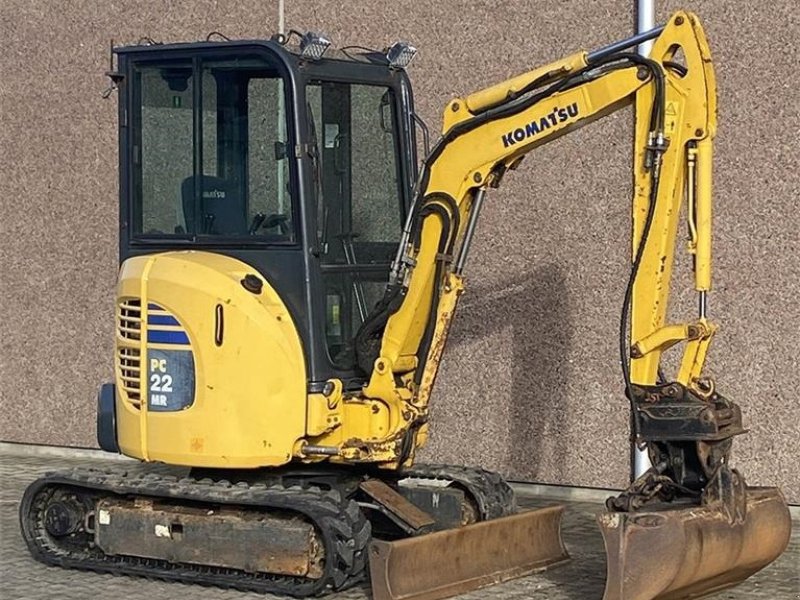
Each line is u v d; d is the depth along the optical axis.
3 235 13.87
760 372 10.67
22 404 13.89
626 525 7.45
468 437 11.80
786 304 10.57
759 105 10.61
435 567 8.21
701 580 7.78
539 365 11.49
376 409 8.65
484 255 11.67
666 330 7.84
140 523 8.88
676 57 10.20
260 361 8.45
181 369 8.67
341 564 8.25
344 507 8.38
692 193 7.91
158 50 8.99
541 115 8.36
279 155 8.70
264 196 8.75
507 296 11.59
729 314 10.76
